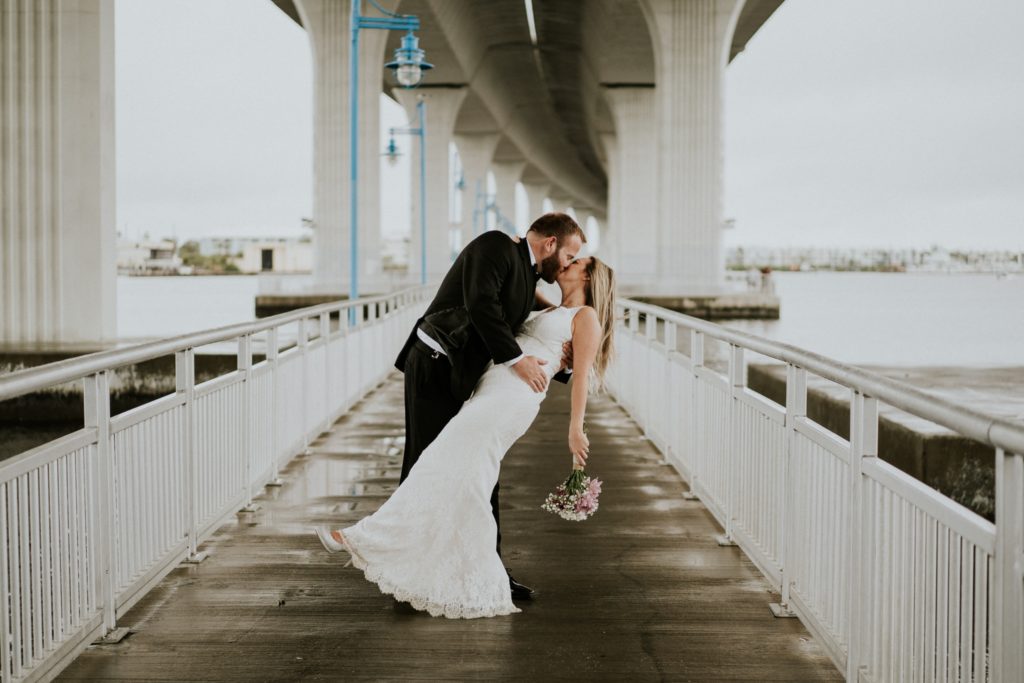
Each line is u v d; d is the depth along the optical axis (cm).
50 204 1786
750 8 4631
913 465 933
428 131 5741
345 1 3950
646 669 392
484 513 445
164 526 502
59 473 381
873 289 10200
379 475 775
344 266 4028
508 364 434
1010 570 250
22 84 1775
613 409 1202
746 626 441
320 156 4009
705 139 3838
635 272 6144
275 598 475
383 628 436
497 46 5766
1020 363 1652
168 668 391
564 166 12669
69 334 1794
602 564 540
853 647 365
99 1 1781
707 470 668
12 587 344
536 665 395
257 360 1719
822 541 410
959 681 283
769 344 485
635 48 5216
